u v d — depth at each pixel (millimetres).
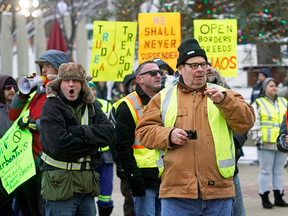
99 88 32375
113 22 17391
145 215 10430
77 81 9352
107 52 17391
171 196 7840
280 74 37281
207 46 17406
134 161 10453
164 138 7730
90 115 9625
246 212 15852
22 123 11188
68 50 44125
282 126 12055
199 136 7828
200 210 7879
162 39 17172
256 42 36562
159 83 10961
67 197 9117
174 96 8203
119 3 39906
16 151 11344
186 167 7762
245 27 36188
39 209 11578
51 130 8977
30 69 53031
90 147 9281
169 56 17172
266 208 16422
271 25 36969
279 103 17281
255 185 20531
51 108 9164
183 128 7910
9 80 13383
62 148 8914
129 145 10523
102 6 56344
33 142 11430
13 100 11578
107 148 14555
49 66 11430
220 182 7793
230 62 17312
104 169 14781
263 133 16734
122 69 17422
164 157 7984
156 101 8367
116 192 20125
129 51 17469
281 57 36875
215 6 37594
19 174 11070
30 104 11570
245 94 37062
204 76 8023
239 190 10492
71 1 44531
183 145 7816
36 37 33219
